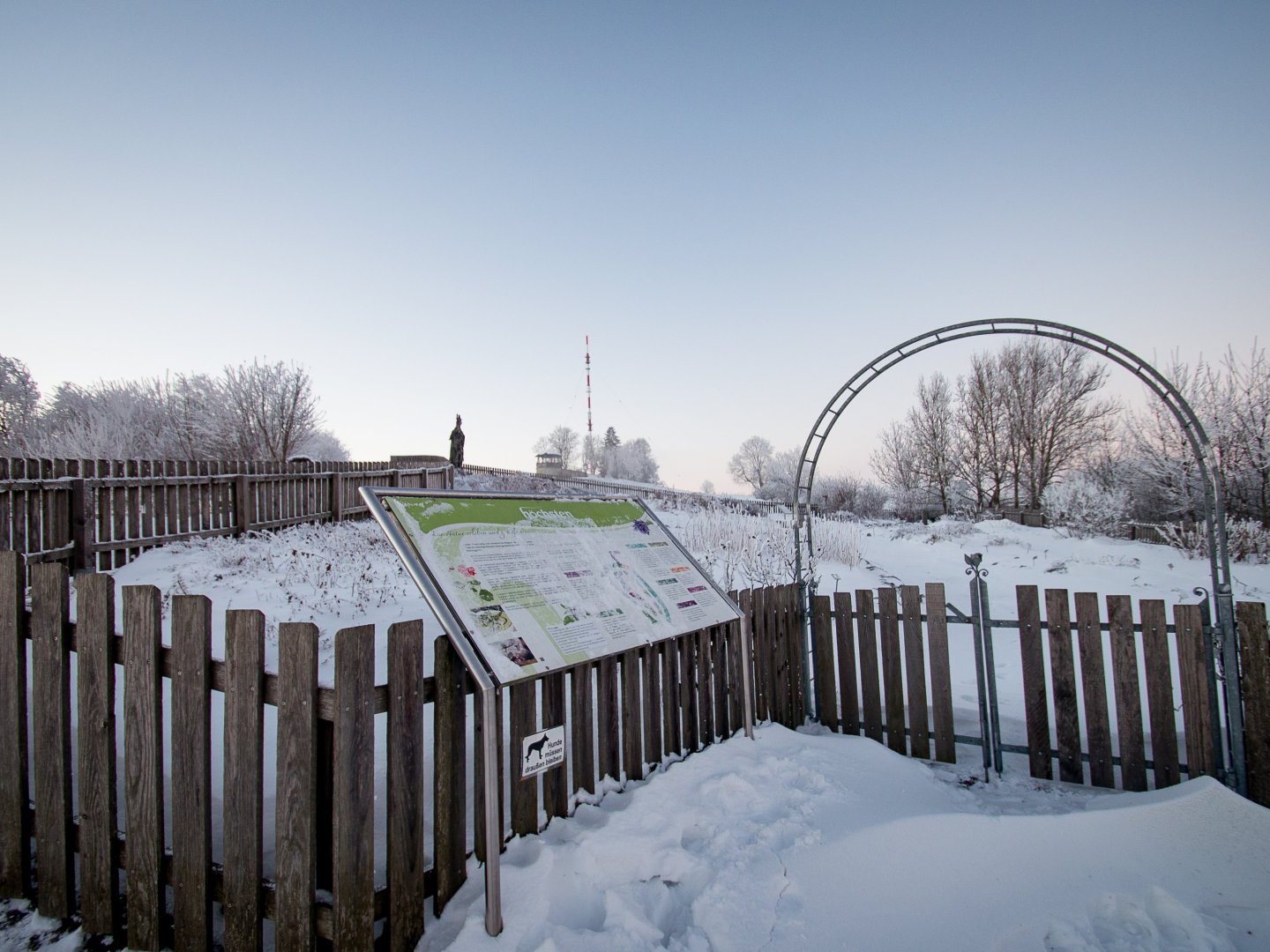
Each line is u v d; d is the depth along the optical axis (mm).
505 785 2834
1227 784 3623
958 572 11703
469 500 3047
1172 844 2744
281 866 2178
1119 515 18766
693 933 2279
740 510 16719
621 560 3688
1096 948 2189
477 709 2572
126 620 2416
